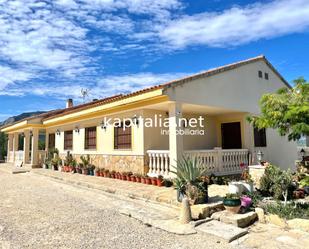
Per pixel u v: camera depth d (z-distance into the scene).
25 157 22.38
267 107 8.27
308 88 7.84
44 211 7.77
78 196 10.00
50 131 21.34
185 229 6.06
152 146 12.03
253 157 13.52
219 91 12.09
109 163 14.05
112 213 7.58
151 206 8.16
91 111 14.35
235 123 14.33
